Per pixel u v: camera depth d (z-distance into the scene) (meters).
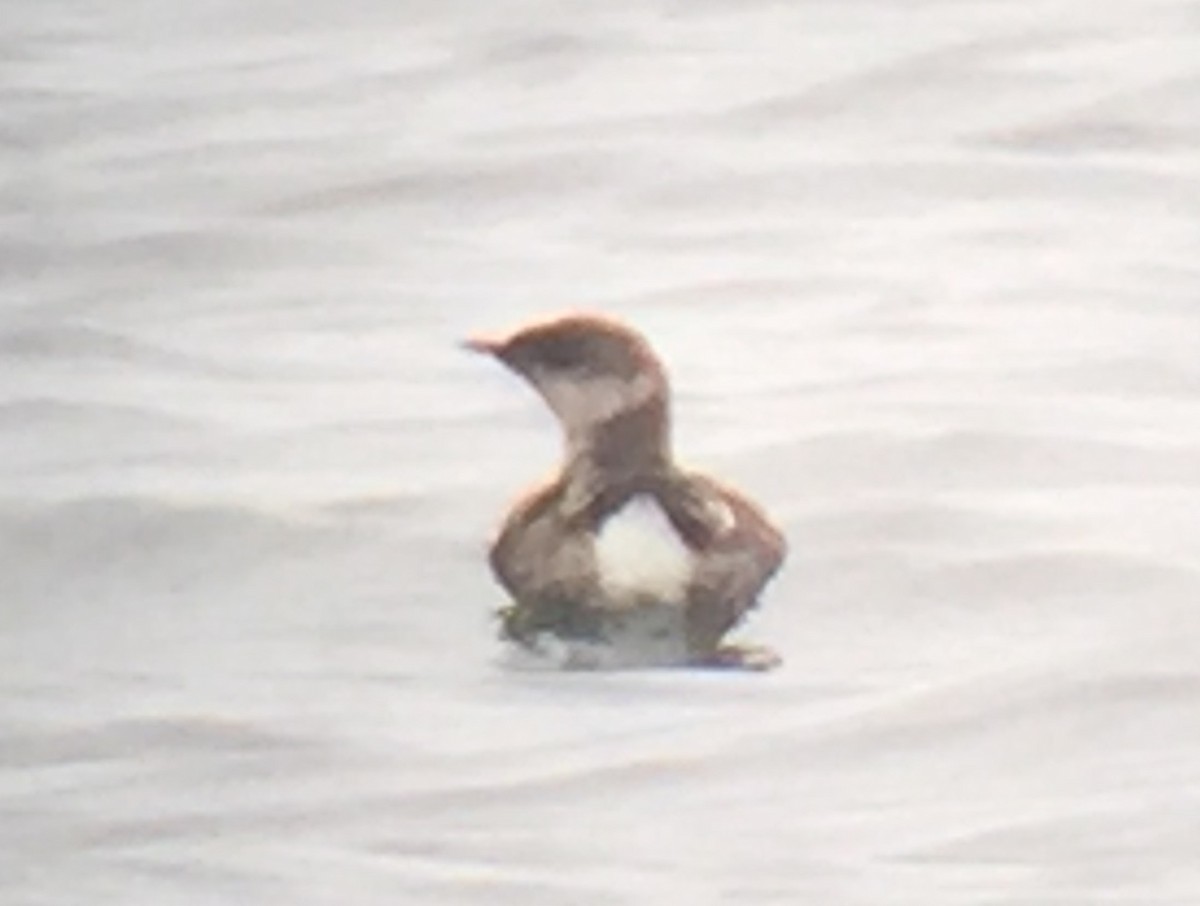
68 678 6.66
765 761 6.20
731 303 8.34
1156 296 8.26
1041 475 7.30
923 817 6.01
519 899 5.78
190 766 6.29
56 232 8.88
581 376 6.42
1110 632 6.62
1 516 7.31
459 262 8.67
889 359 7.93
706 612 6.49
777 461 7.38
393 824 6.05
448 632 6.73
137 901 5.84
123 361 8.16
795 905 5.72
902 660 6.53
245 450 7.59
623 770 6.17
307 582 7.03
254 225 8.91
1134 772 6.14
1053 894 5.72
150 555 7.18
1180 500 7.18
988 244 8.63
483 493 7.32
